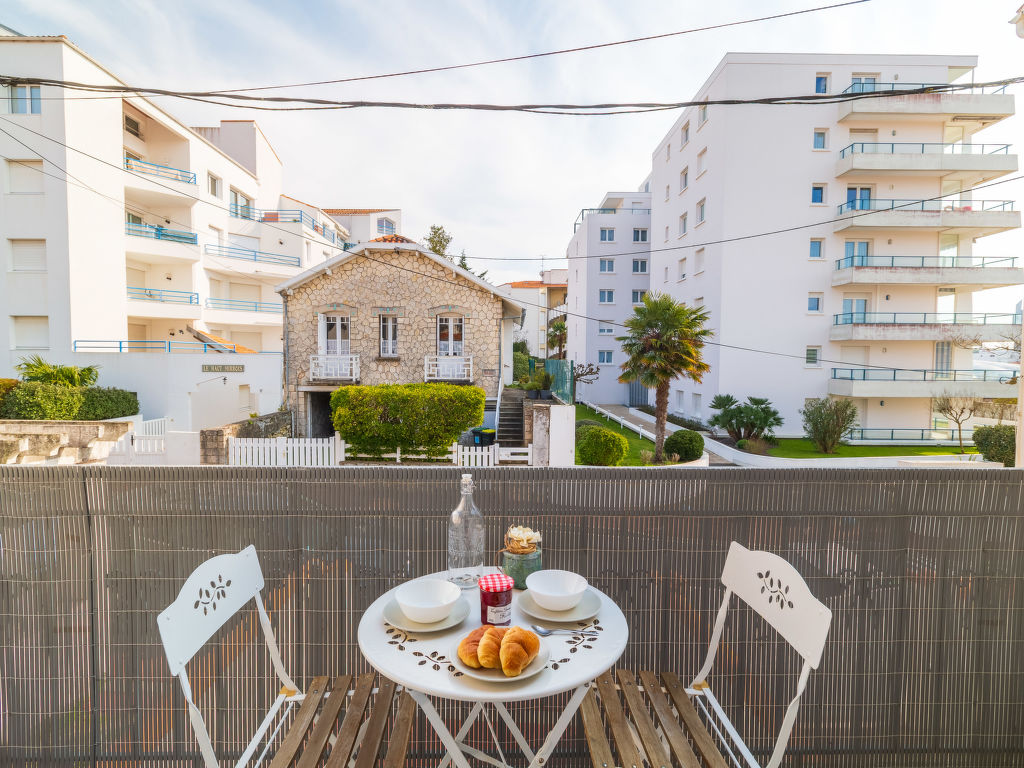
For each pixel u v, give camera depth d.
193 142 21.70
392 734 2.04
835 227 19.97
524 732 2.76
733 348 20.27
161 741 2.66
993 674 2.82
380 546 2.73
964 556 2.81
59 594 2.60
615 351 30.47
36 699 2.61
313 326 14.90
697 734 2.09
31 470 2.56
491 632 1.81
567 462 10.34
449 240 33.62
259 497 2.69
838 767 2.80
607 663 1.83
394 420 11.32
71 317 16.62
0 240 16.41
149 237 19.97
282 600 2.72
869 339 19.20
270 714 2.24
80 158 16.81
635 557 2.79
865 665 2.80
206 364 16.61
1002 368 20.61
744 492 2.78
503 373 17.64
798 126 19.94
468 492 2.42
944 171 19.38
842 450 18.41
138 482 2.63
